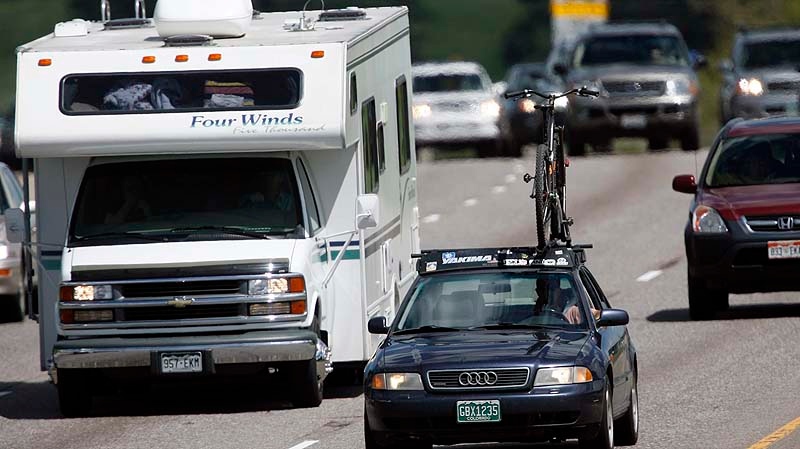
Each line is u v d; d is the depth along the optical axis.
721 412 58.31
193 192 64.12
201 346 61.34
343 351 65.81
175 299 61.84
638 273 100.94
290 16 75.00
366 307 65.81
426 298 53.09
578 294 52.50
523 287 52.94
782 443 51.97
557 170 62.09
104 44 65.31
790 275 78.31
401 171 75.00
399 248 73.94
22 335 88.00
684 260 105.50
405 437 48.31
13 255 91.38
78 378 62.84
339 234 65.50
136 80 63.41
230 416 62.03
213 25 65.44
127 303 61.94
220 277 61.88
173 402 66.00
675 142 178.00
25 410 65.75
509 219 127.44
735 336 76.25
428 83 173.75
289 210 63.78
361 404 63.62
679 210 128.12
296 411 62.53
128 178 64.44
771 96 158.00
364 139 66.88
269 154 64.25
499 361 48.06
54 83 63.59
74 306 62.19
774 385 63.34
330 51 63.22
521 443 53.72
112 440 57.94
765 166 82.19
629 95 154.12
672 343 75.31
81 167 65.31
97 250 62.78
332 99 62.84
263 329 61.94
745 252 78.69
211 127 62.81
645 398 62.03
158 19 65.62
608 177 149.62
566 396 47.66
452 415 47.84
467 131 170.88
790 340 74.25
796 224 78.38
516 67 197.12
